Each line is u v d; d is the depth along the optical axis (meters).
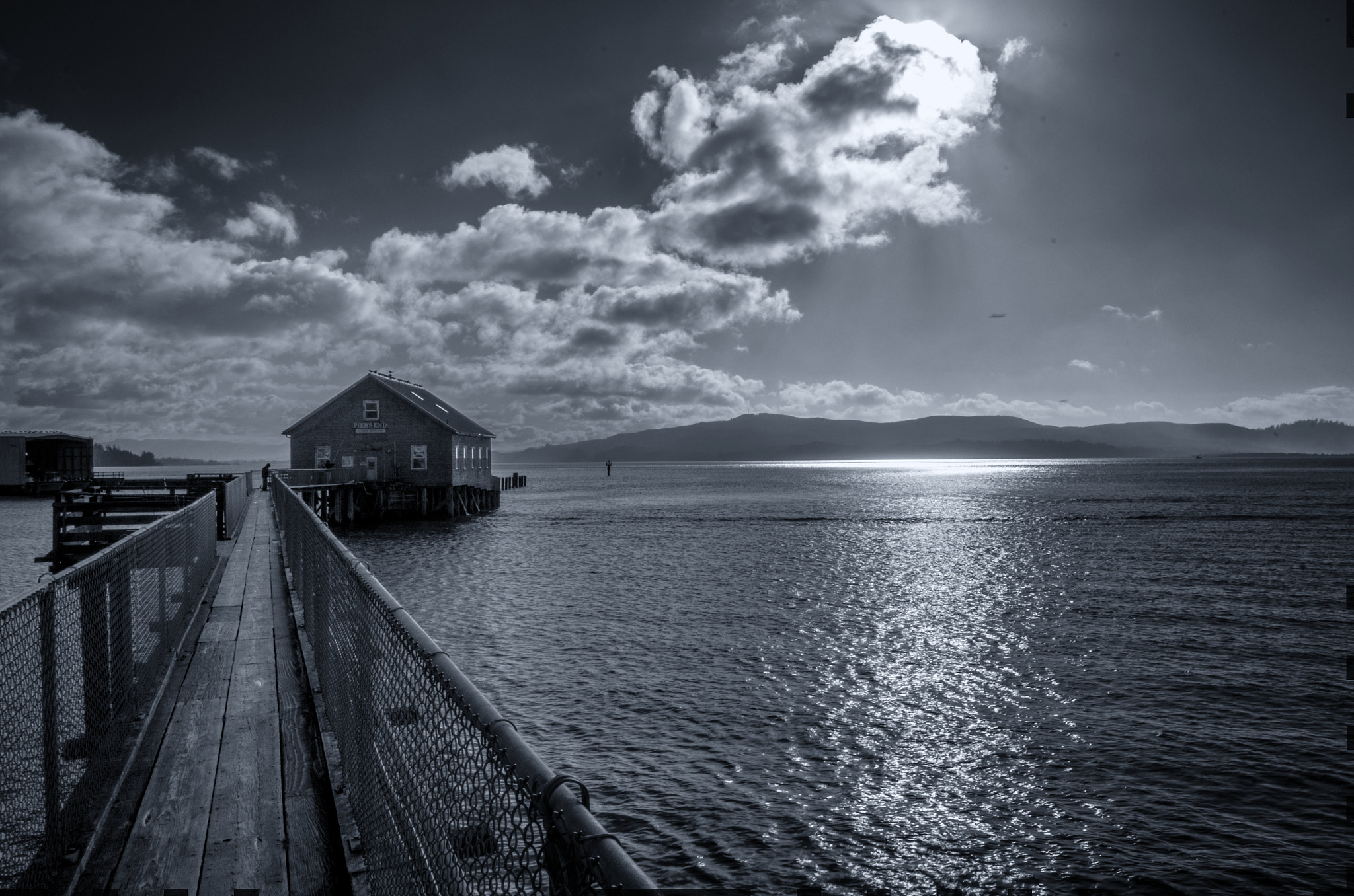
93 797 4.84
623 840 11.02
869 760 13.52
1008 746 14.12
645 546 42.53
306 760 5.72
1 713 3.44
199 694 7.32
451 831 2.78
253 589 13.03
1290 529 50.38
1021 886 10.12
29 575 26.00
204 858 4.35
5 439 65.81
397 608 3.85
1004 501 82.19
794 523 57.62
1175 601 26.75
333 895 4.00
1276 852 10.72
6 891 3.53
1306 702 16.23
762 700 16.38
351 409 56.97
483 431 65.94
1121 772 13.05
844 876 10.30
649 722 15.09
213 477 24.78
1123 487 109.94
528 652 19.94
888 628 22.62
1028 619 23.91
